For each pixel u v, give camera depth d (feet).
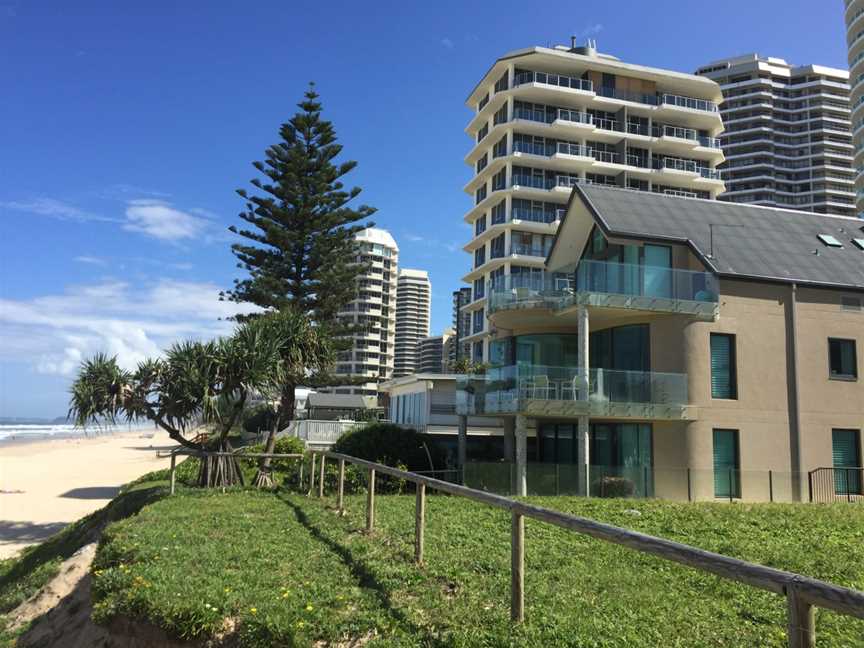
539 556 27.73
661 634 18.52
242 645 18.37
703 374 68.13
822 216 90.27
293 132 110.42
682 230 76.18
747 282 71.15
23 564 53.31
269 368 55.01
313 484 49.55
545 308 70.54
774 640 18.34
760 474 67.15
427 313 576.20
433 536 31.42
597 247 81.51
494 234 208.23
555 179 204.74
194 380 52.65
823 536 37.14
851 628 19.04
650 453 69.87
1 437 355.56
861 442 72.02
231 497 46.39
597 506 47.75
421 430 104.88
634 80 219.41
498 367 71.20
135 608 21.12
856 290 74.54
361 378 103.50
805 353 71.77
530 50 207.00
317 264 107.34
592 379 66.49
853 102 272.72
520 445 66.49
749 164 433.48
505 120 209.87
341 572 24.08
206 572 23.94
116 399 53.26
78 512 85.92
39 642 29.14
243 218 106.01
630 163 213.25
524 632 17.87
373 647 17.25
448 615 19.35
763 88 447.01
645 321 71.36
